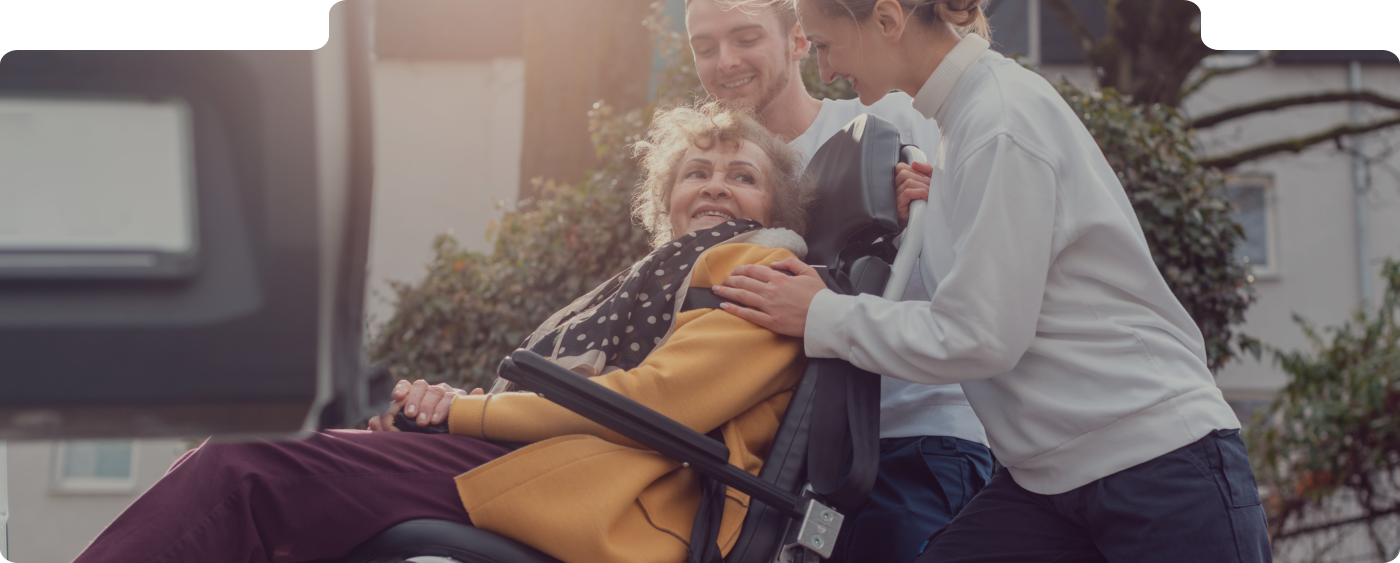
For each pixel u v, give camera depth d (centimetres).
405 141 916
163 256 61
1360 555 454
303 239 63
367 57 71
